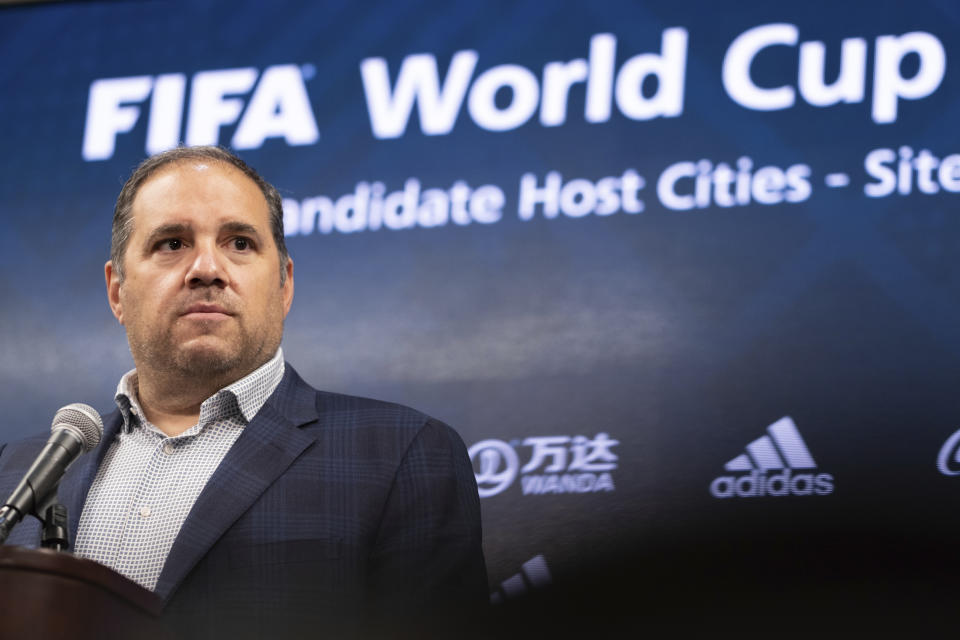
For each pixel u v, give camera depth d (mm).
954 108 4117
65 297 4547
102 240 4621
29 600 1442
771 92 4281
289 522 2143
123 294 2471
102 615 1491
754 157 4219
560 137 4402
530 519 3850
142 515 2217
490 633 1099
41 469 1864
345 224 4445
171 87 4789
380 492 2215
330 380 4242
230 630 2016
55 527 1859
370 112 4582
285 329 4352
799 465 3781
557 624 1088
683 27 4441
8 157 4789
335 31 4727
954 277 3920
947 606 3252
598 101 4422
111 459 2375
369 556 2162
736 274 4082
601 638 1081
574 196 4312
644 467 3863
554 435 3980
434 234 4371
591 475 3891
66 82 4879
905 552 3549
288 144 4598
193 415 2455
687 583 1140
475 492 2367
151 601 1577
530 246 4285
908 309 3910
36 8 5000
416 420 2371
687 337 4031
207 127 4703
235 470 2203
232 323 2387
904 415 3779
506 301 4223
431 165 4461
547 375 4074
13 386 4418
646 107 4371
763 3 4402
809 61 4293
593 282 4188
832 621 1193
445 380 4156
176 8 4895
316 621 2039
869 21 4289
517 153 4414
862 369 3865
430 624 2018
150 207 2463
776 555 3598
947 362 3822
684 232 4180
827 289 3996
